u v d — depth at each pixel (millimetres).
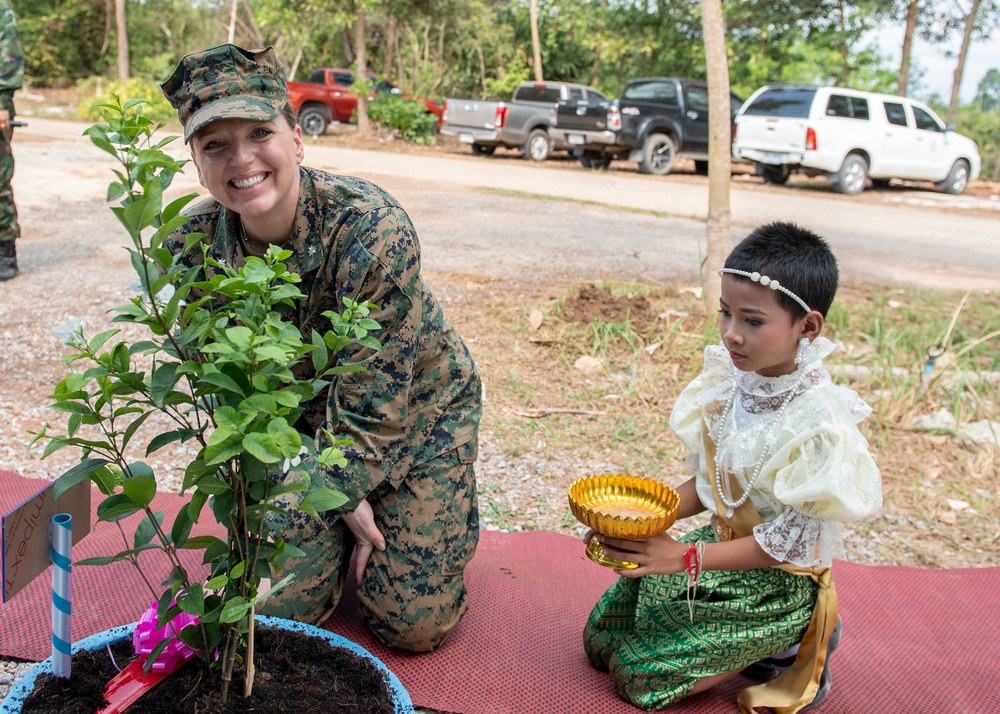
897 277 7777
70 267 6379
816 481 1983
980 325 6109
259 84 1926
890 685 2510
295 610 2320
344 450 2188
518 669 2455
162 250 1415
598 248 8109
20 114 19906
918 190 16125
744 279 2047
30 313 5242
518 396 4520
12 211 5836
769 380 2156
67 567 1637
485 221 9250
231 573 1552
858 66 26312
